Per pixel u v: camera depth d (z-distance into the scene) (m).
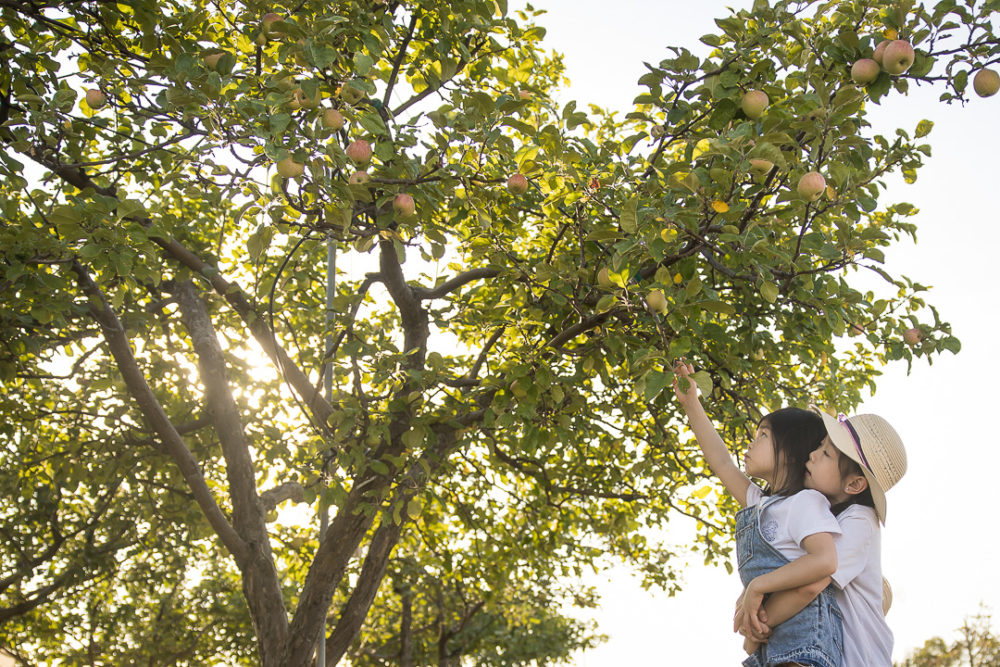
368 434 6.48
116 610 16.58
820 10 4.63
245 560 8.22
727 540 10.74
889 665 2.84
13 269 6.00
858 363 9.16
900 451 3.05
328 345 7.52
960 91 4.09
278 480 10.87
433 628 20.39
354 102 4.59
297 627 7.92
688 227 4.25
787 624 2.79
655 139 5.44
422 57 6.78
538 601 20.12
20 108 6.32
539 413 6.86
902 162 5.08
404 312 8.39
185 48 5.89
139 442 9.98
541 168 5.46
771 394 7.32
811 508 2.85
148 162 7.30
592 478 10.30
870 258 4.85
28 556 12.55
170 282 9.37
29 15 6.22
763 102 4.16
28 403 11.08
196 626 18.58
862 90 4.12
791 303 6.08
